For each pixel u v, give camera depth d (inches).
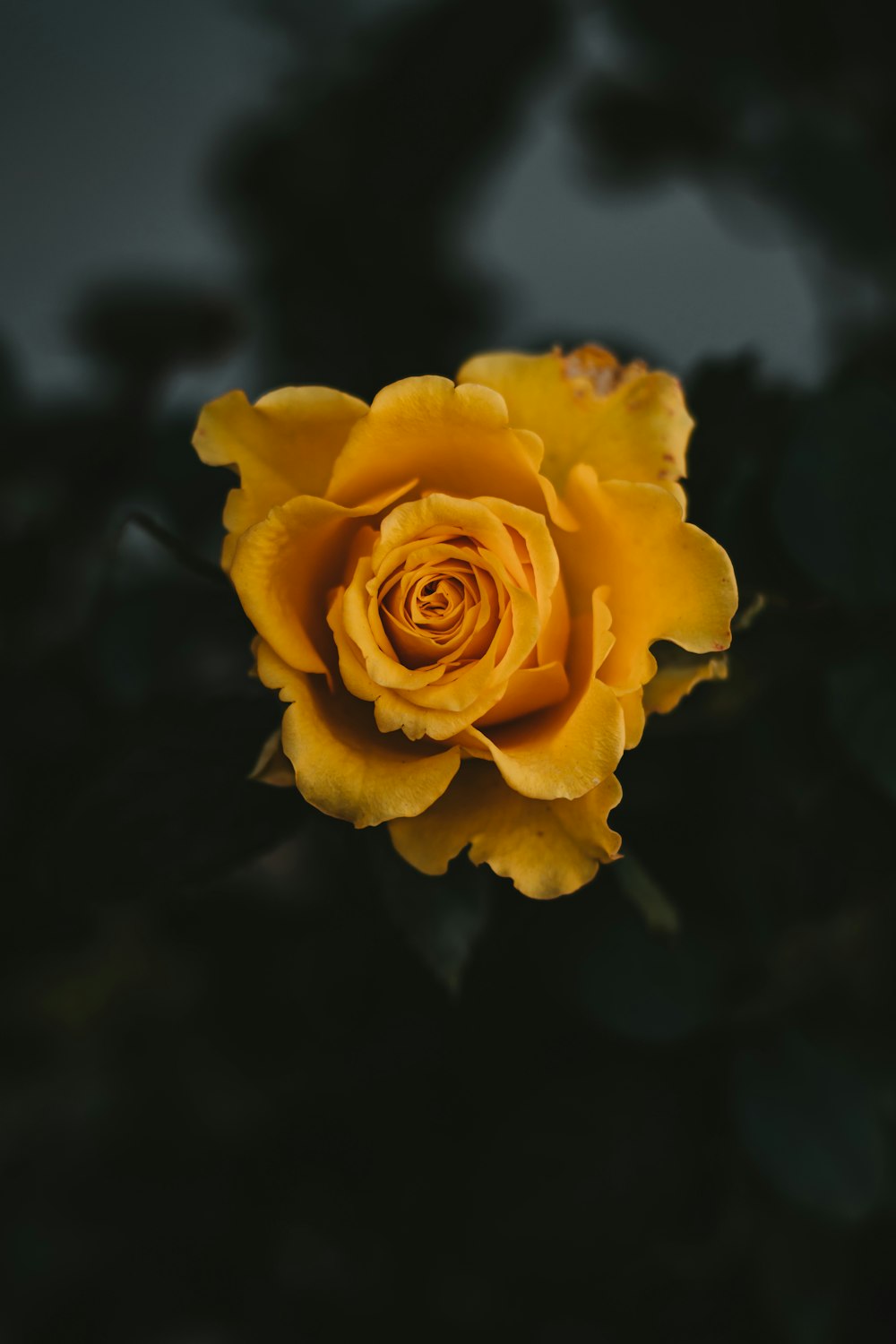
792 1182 21.0
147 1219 24.9
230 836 18.5
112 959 27.6
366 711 16.8
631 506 16.3
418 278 24.3
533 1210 21.8
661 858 20.8
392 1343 24.3
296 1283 24.5
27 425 24.2
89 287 24.4
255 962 24.0
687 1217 22.0
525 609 16.1
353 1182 23.6
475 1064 22.6
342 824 18.4
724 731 20.5
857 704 19.4
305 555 16.6
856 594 19.4
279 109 24.8
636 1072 22.2
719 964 20.5
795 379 21.6
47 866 18.7
